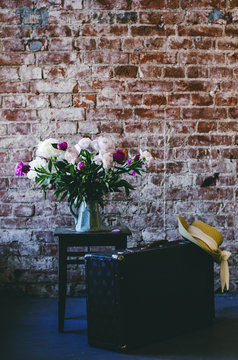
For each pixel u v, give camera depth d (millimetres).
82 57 3344
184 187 3373
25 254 3359
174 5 3359
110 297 2387
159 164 3369
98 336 2438
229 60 3379
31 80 3340
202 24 3369
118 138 3354
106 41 3344
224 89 3379
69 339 2547
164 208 3373
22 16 3336
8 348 2416
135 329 2408
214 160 3373
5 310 3049
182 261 2639
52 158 2656
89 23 3344
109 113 3350
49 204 3355
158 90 3357
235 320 2840
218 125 3375
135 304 2410
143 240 3375
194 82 3367
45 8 3340
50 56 3342
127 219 3373
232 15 3377
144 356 2309
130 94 3350
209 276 2777
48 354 2334
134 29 3348
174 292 2594
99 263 2422
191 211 3377
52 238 3359
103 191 2662
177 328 2602
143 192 3373
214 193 3383
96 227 2715
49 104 3344
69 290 3357
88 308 2473
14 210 3352
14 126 3340
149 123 3357
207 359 2260
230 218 3381
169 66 3357
